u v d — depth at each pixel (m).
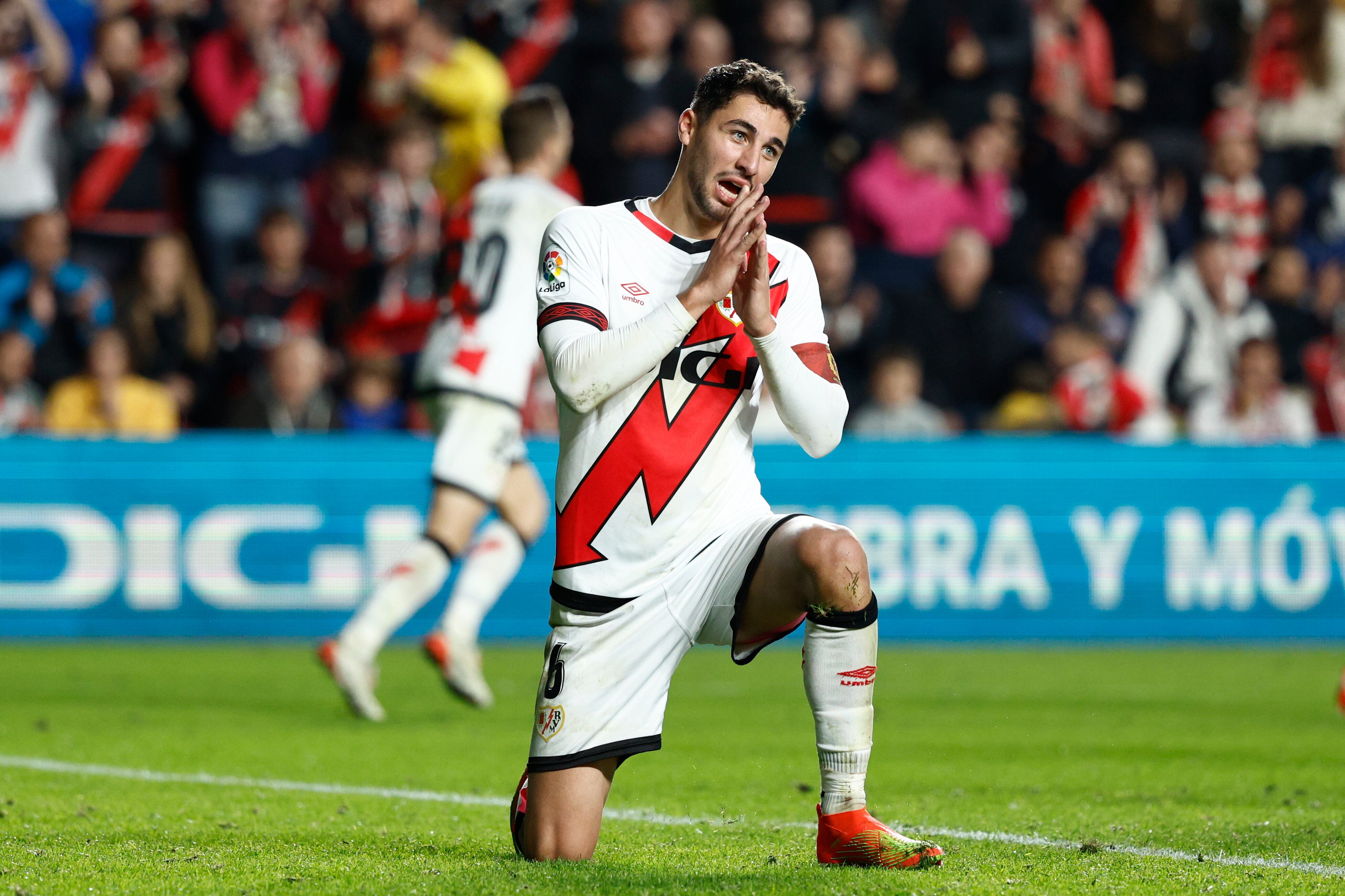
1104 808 14.84
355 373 38.12
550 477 35.81
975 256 40.97
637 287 11.18
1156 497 36.88
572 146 42.72
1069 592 36.50
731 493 11.19
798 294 11.53
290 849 11.80
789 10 43.38
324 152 42.16
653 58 42.38
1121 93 47.50
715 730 21.70
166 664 30.12
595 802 10.91
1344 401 42.62
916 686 27.61
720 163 10.94
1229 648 35.69
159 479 34.47
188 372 38.84
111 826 13.14
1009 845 12.38
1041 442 36.59
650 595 10.84
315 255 40.59
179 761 17.94
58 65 40.59
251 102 41.34
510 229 22.56
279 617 34.69
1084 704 25.00
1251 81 48.25
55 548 34.19
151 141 41.31
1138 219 44.62
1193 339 42.28
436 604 35.66
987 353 40.84
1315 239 46.88
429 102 39.88
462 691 22.97
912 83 45.97
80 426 36.59
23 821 13.38
